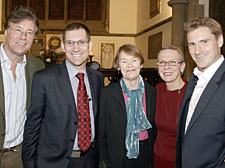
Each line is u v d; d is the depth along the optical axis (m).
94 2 10.66
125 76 1.92
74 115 1.85
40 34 9.99
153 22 8.52
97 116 2.00
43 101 1.85
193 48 1.56
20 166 2.01
